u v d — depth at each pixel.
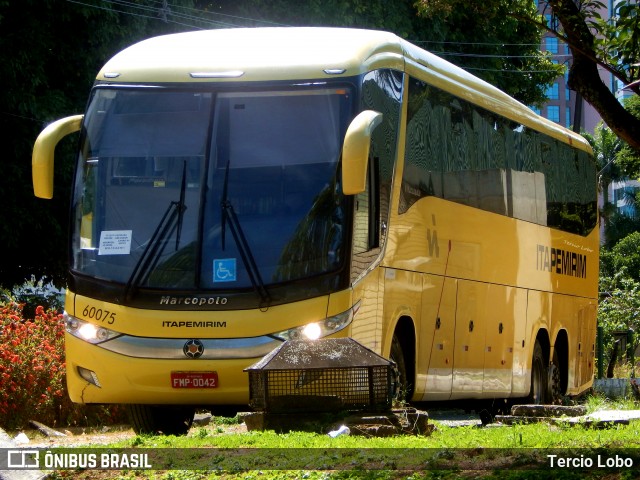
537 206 19.41
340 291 12.18
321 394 10.95
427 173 14.61
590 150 23.30
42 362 16.48
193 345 12.29
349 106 12.59
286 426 10.92
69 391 12.94
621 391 25.06
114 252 12.65
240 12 30.66
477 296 16.41
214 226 12.48
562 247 20.83
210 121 12.77
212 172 12.62
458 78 16.22
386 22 31.45
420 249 14.31
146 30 28.52
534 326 19.09
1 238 26.11
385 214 13.16
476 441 10.30
